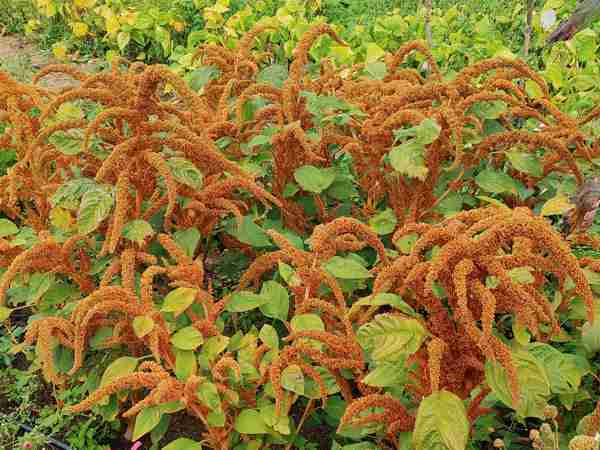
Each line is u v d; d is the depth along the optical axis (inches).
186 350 44.1
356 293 59.0
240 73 65.2
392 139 53.7
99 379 52.3
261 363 44.6
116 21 153.8
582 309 44.5
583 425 41.8
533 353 39.3
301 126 59.7
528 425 51.6
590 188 46.3
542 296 37.6
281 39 129.1
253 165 57.4
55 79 143.8
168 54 154.5
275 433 43.9
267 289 49.1
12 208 60.8
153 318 43.6
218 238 68.2
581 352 47.8
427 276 32.9
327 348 45.6
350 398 44.8
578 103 88.4
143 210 52.1
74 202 51.8
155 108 47.1
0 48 167.5
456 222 35.9
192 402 42.5
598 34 123.1
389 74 61.8
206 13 143.0
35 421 57.3
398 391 45.0
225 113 59.3
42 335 45.7
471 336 33.1
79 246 53.4
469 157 55.7
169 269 47.0
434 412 34.6
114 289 43.5
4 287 47.3
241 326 62.6
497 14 153.0
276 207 61.2
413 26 133.7
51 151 55.2
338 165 64.6
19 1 179.8
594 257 53.6
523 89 77.8
